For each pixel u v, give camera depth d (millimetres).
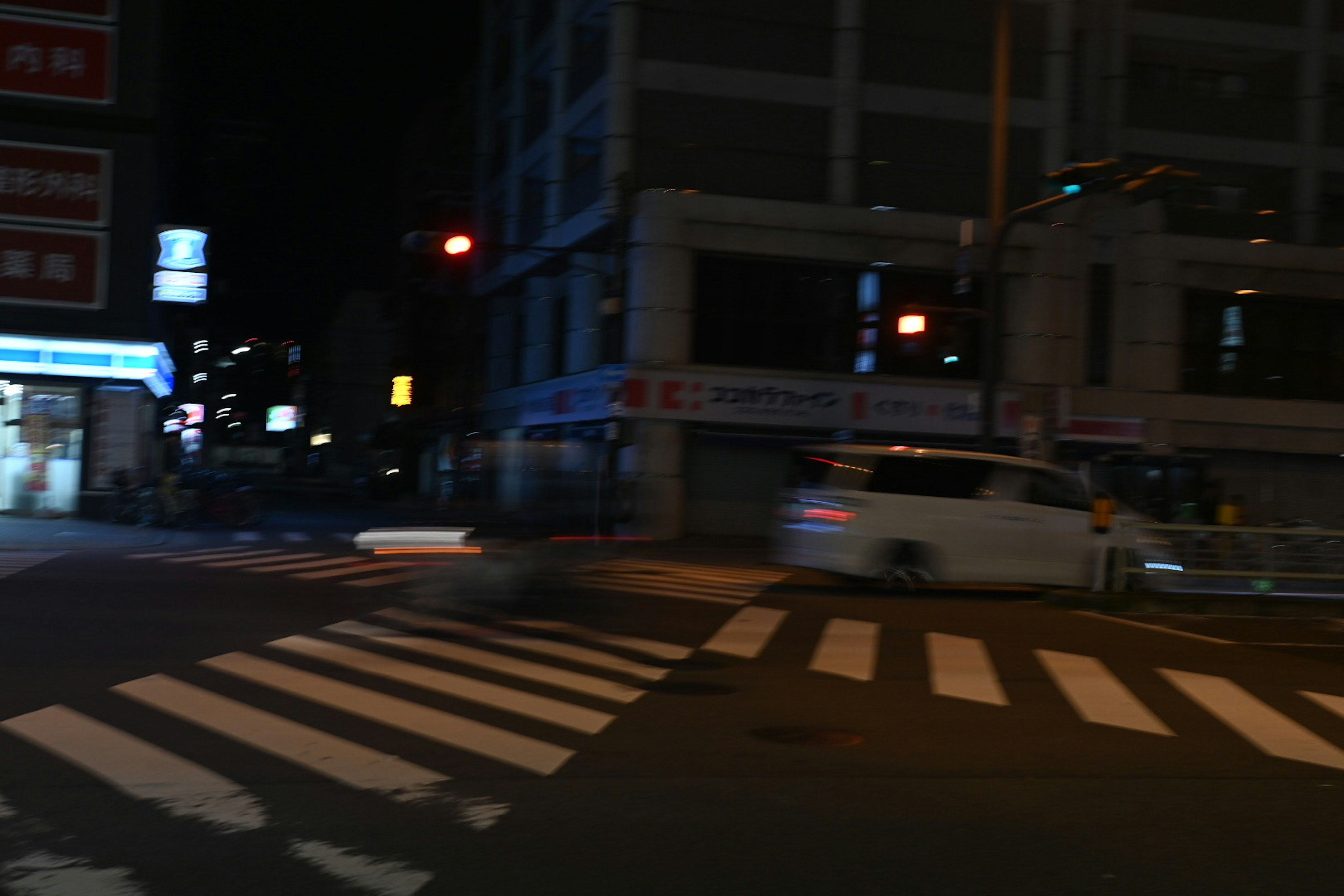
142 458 26391
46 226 24266
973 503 15406
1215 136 30734
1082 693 8914
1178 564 15789
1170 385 29453
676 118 28078
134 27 24875
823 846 5023
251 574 15680
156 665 8859
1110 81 30391
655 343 27062
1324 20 31125
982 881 4637
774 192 28469
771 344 28000
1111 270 29703
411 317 56500
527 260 35219
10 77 24062
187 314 39750
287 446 87625
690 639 11133
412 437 51188
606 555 12273
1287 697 9016
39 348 24219
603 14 30312
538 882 4496
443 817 5309
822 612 13500
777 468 28031
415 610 12102
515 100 37656
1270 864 4957
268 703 7621
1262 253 29797
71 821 5125
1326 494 30375
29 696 7621
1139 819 5574
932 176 29109
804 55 28688
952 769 6457
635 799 5688
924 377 28562
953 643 11375
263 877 4496
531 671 9148
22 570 14883
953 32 29516
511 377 39438
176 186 36531
